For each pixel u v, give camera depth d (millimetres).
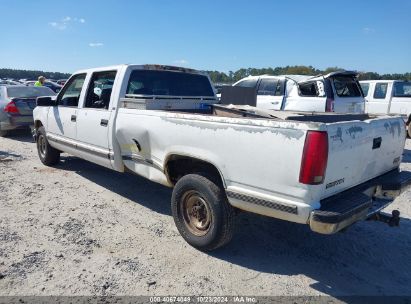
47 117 6961
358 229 4758
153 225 4684
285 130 3146
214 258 3918
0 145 9781
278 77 10117
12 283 3338
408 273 3758
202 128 3783
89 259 3797
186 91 5965
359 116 4707
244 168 3453
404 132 4281
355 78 9836
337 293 3373
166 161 4285
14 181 6422
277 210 3268
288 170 3148
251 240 4363
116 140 5066
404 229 4785
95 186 6234
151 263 3768
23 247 3994
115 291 3279
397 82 13281
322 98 9133
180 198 4098
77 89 6348
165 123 4211
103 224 4672
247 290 3367
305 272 3711
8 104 10664
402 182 3924
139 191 6012
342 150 3213
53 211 5062
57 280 3408
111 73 5453
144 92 5391
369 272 3752
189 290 3330
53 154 7324
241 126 3443
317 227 3059
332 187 3250
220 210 3736
